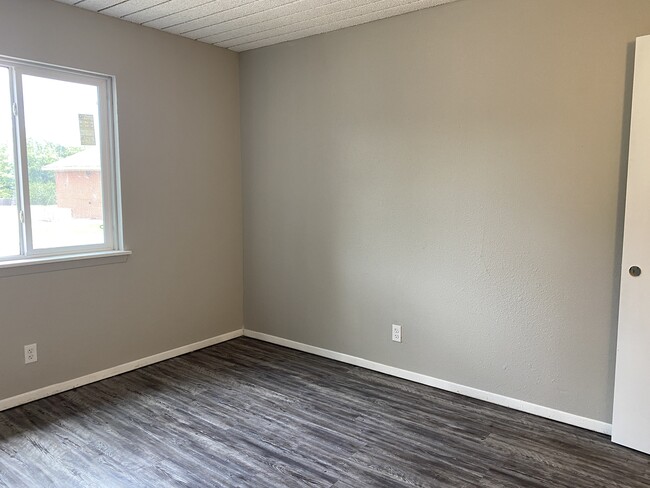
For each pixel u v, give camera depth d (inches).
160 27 136.3
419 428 107.3
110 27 127.8
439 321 127.0
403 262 132.0
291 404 119.0
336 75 139.6
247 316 172.6
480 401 121.0
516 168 111.3
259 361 148.6
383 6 119.5
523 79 108.3
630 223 94.0
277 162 156.8
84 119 127.4
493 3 110.8
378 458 95.6
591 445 100.1
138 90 135.3
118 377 134.9
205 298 159.8
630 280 94.9
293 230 155.6
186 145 149.2
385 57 129.5
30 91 117.0
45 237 121.8
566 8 101.7
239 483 87.3
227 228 164.9
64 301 123.7
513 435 104.3
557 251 107.6
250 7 120.6
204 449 98.4
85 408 115.9
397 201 131.3
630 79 96.0
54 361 122.8
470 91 116.1
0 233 114.5
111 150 133.0
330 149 143.5
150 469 91.4
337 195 143.4
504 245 114.7
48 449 97.8
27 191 117.3
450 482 88.0
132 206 136.6
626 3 95.3
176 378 134.8
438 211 124.1
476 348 121.3
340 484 87.3
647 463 93.5
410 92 125.9
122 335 137.2
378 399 122.0
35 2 113.4
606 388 104.0
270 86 155.5
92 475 89.4
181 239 150.4
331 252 147.0
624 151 97.9
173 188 146.6
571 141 103.7
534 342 112.5
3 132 113.4
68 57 120.0
